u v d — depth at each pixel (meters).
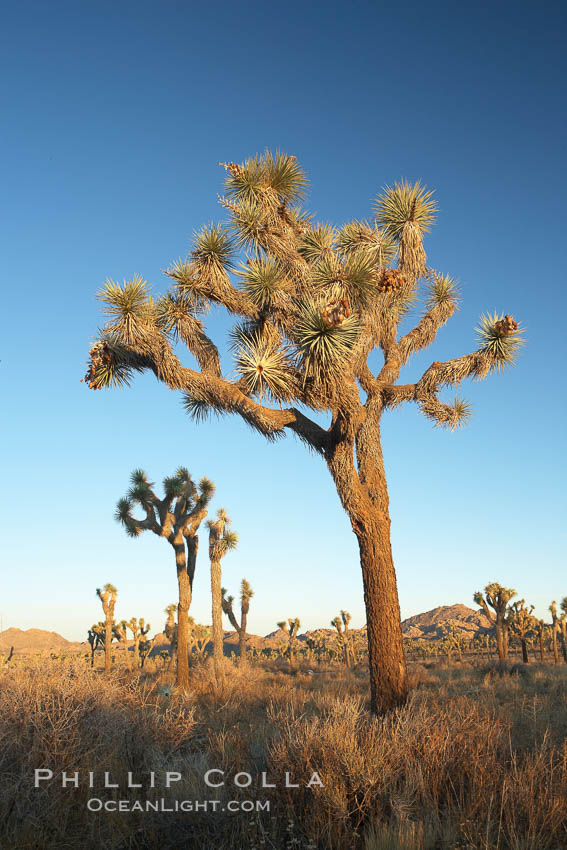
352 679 22.69
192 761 5.80
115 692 6.27
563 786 4.52
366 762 4.95
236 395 8.98
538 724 7.61
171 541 20.58
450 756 5.24
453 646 62.59
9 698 5.35
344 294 9.10
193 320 9.66
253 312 9.55
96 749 5.45
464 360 9.38
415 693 11.77
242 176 9.79
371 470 9.09
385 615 8.38
